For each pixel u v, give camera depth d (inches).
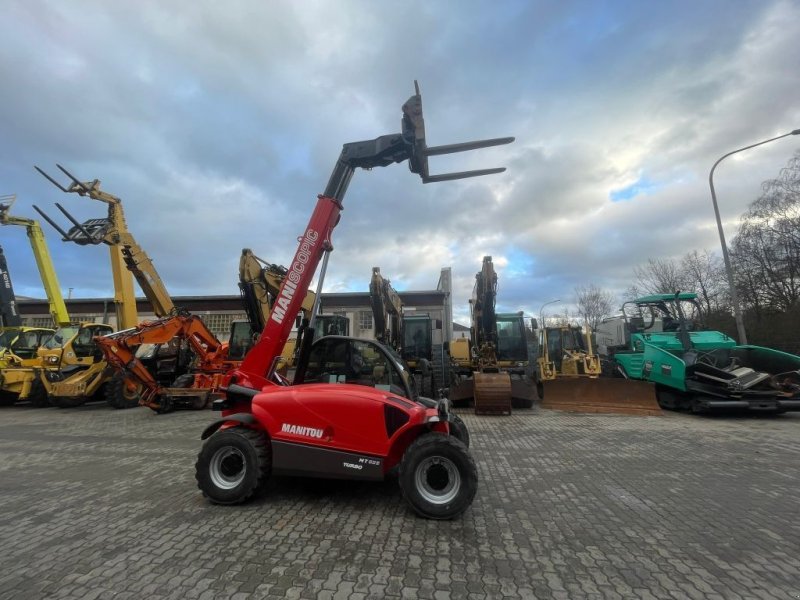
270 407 191.0
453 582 126.3
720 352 477.1
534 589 122.8
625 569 134.2
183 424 411.5
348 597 118.3
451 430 226.4
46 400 552.4
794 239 871.1
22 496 200.5
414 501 171.9
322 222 235.0
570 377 516.1
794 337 778.8
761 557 142.5
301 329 256.5
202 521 170.1
